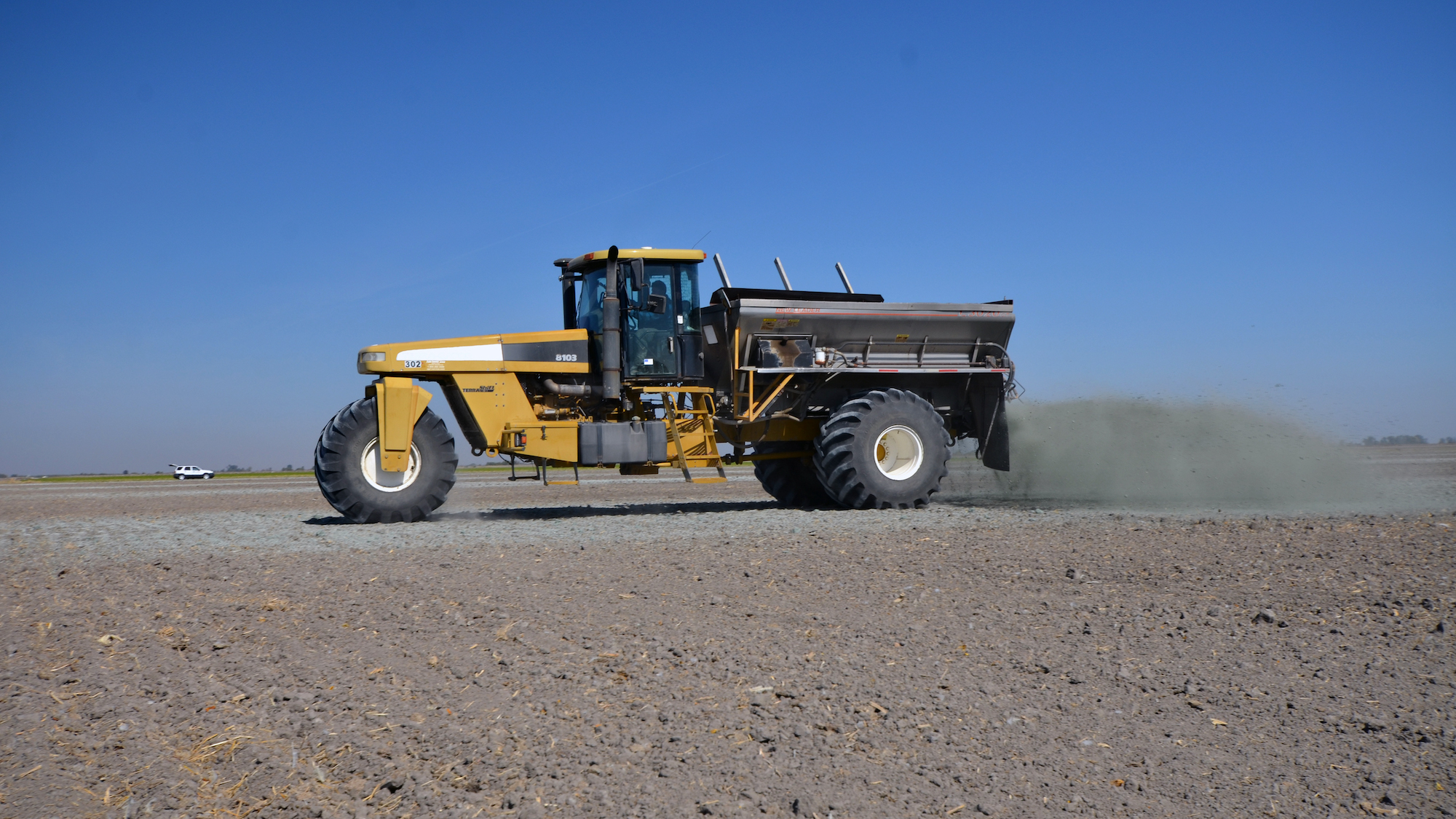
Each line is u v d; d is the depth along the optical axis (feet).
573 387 33.73
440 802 8.14
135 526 32.01
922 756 9.05
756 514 32.68
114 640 13.20
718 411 35.45
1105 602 15.51
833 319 34.68
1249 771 8.74
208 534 28.40
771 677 11.37
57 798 8.18
